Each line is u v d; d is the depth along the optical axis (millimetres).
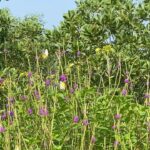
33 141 5234
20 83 7730
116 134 5363
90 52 10016
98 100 6059
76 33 10516
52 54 10359
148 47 10180
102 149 5594
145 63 9547
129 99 5801
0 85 6422
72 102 5914
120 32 10281
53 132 5332
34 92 6574
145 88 9477
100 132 5598
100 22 10305
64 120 5758
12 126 5633
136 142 5547
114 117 5613
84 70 9062
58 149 5156
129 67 9430
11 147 5539
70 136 5527
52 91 5926
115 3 10617
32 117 6016
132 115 5855
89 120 5668
